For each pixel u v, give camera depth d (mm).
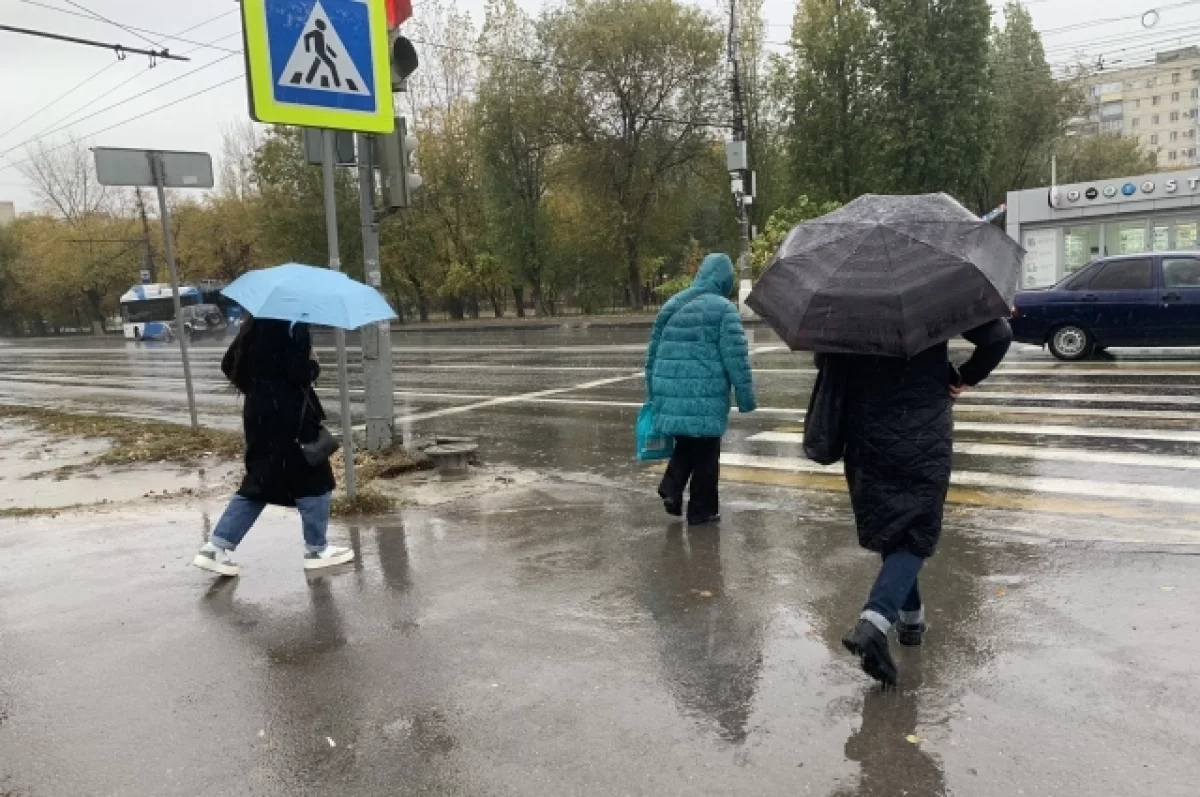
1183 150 107750
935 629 4020
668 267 43750
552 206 41031
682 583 4797
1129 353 14125
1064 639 3838
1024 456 7582
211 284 51219
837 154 35094
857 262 3275
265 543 5887
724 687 3574
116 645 4254
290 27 6074
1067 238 26844
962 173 33969
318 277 4996
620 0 35594
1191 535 5316
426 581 5004
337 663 3963
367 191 8109
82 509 7121
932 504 3396
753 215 38250
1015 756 2971
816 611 4324
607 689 3598
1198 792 2723
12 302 70875
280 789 2986
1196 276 12602
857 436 3488
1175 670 3502
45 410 14820
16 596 4980
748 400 5656
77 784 3057
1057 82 43125
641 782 2928
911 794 2799
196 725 3447
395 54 7539
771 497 6633
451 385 15641
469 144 40969
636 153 36562
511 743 3213
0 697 3738
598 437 9703
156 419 13305
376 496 6672
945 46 33688
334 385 17734
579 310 44312
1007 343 3387
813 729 3219
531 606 4555
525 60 36219
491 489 7258
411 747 3219
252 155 50531
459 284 42281
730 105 31547
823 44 35062
